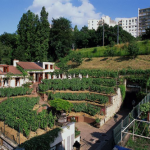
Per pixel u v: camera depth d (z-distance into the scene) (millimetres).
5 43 62125
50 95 30328
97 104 29297
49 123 17578
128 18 137875
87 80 37938
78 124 26594
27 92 31094
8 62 51688
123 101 35000
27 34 53906
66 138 16562
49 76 44688
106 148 19297
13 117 17547
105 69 48156
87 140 21359
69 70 48875
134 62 47938
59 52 63719
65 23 63562
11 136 15422
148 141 13898
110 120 28297
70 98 30672
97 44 77875
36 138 13695
